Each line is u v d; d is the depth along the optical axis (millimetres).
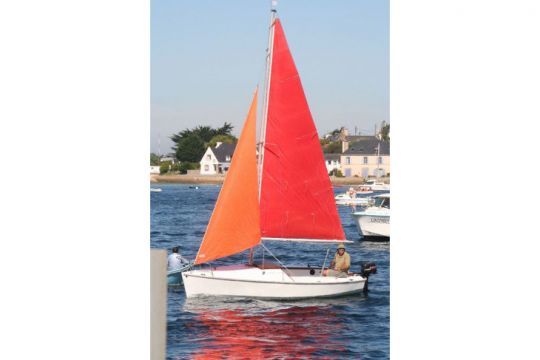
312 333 14297
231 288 15375
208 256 15664
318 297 15680
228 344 13812
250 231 16031
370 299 16281
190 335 14086
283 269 16234
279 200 16297
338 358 13195
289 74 16359
